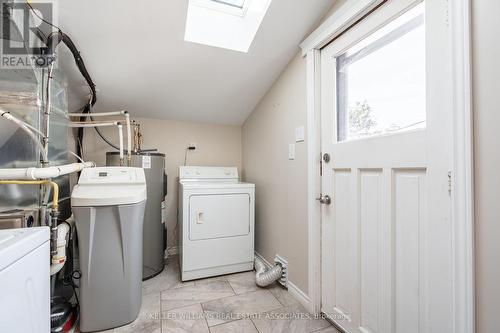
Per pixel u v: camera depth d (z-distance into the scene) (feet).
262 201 7.43
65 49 4.96
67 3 4.11
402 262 3.42
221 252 6.78
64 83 5.47
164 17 4.58
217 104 7.74
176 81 6.47
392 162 3.51
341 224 4.50
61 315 4.35
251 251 7.15
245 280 6.53
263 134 7.42
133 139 7.79
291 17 4.84
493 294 2.35
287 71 6.11
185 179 7.84
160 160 7.06
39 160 4.13
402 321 3.41
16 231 2.50
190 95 7.16
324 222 4.91
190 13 5.28
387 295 3.60
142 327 4.61
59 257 3.94
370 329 3.90
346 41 4.34
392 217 3.54
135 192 4.73
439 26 2.87
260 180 7.60
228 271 6.88
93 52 5.18
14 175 3.43
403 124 3.45
